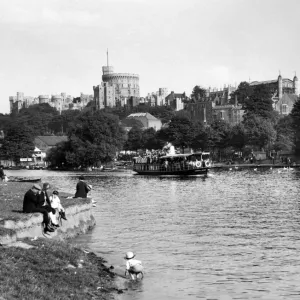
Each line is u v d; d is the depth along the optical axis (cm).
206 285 3080
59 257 3312
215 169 19925
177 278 3231
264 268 3431
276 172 16825
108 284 3022
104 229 5109
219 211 6372
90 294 2773
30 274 2825
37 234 3938
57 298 2541
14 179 12519
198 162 16125
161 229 5025
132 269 3219
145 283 3122
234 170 18888
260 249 3997
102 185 12088
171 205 7188
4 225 3553
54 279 2845
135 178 15362
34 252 3244
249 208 6644
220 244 4219
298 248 4009
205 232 4791
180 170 16275
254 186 10650
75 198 5644
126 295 2888
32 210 4062
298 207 6681
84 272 3130
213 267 3478
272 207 6725
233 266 3494
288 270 3369
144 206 7131
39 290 2583
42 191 4184
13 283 2600
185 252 3944
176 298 2848
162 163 16950
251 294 2906
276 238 4428
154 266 3528
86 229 5072
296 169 18725
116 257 3806
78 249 3744
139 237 4612
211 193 9125
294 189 9656
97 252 3984
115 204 7481
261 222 5362
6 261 2944
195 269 3434
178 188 10612
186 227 5116
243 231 4806
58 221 4484
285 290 2967
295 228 4931
